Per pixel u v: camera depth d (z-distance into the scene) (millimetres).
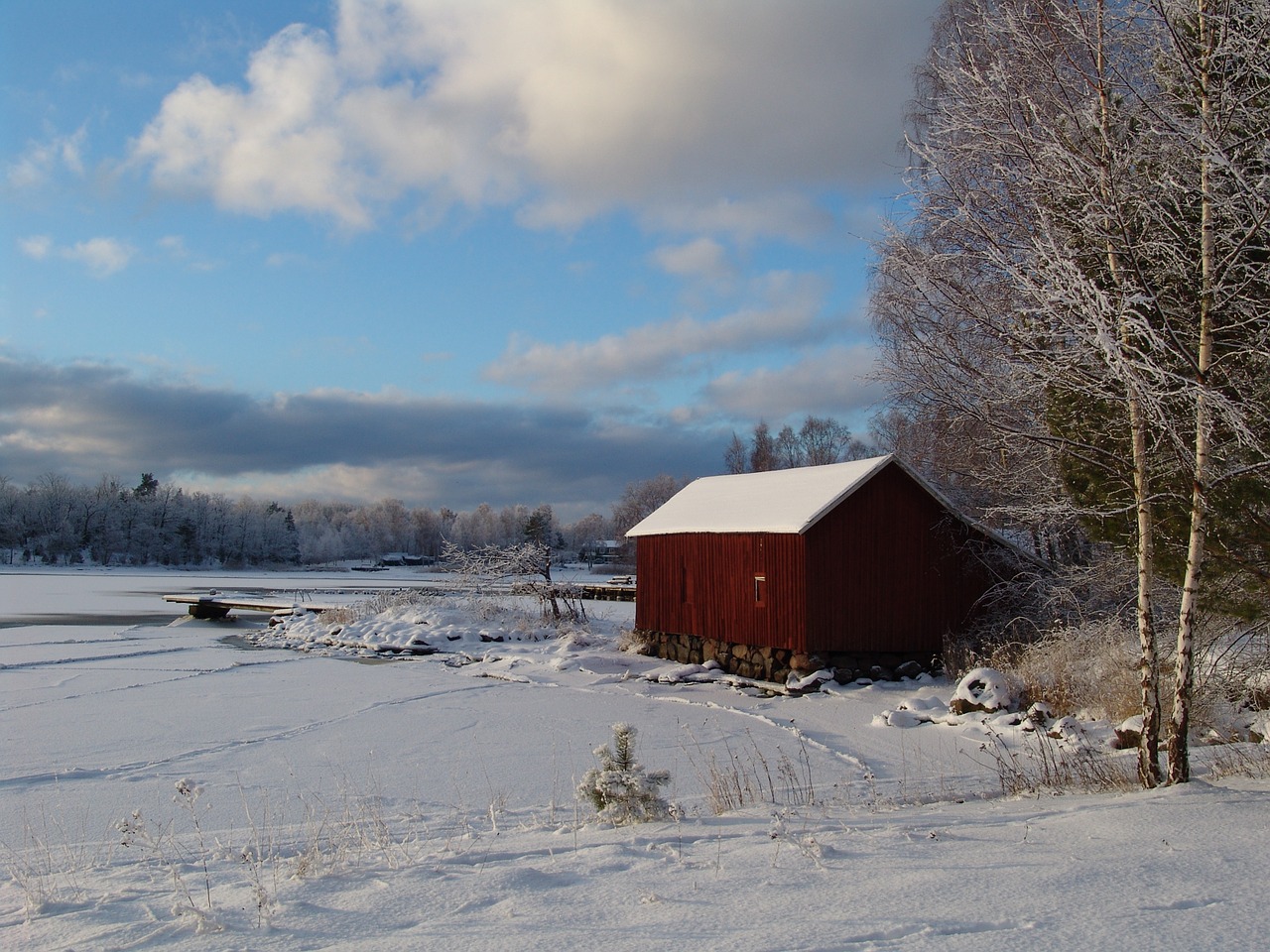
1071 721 13453
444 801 10703
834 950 3979
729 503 25078
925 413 19453
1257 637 12148
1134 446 9180
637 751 13727
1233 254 8125
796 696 19703
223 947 4289
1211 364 8727
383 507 166750
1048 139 9266
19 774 12414
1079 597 18781
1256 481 8797
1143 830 6430
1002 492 18203
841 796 9859
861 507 21484
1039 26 9547
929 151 10711
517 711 17906
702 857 6035
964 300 12062
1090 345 8797
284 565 130875
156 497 127000
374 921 4668
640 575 27469
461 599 35719
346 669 25250
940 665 21359
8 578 83500
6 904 5688
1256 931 4184
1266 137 8281
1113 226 8859
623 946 4086
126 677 23141
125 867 7230
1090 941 4051
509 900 4961
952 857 5766
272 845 7668
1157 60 8727
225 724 16500
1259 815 6758
